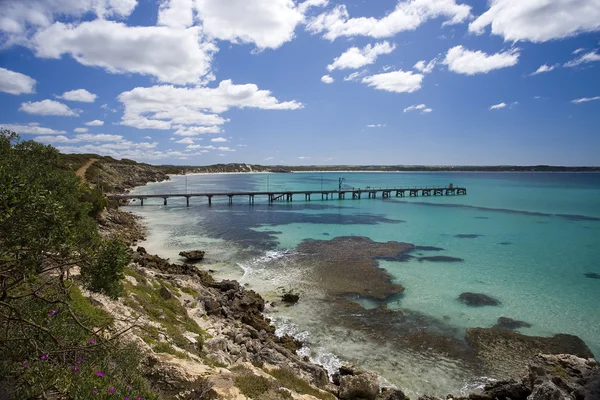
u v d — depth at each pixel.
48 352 7.00
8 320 6.81
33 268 6.25
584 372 14.63
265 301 24.20
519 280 28.81
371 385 13.62
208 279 27.97
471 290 26.47
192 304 20.62
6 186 5.98
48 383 6.52
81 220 14.52
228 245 40.47
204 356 12.88
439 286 27.17
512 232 48.88
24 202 6.02
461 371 16.39
